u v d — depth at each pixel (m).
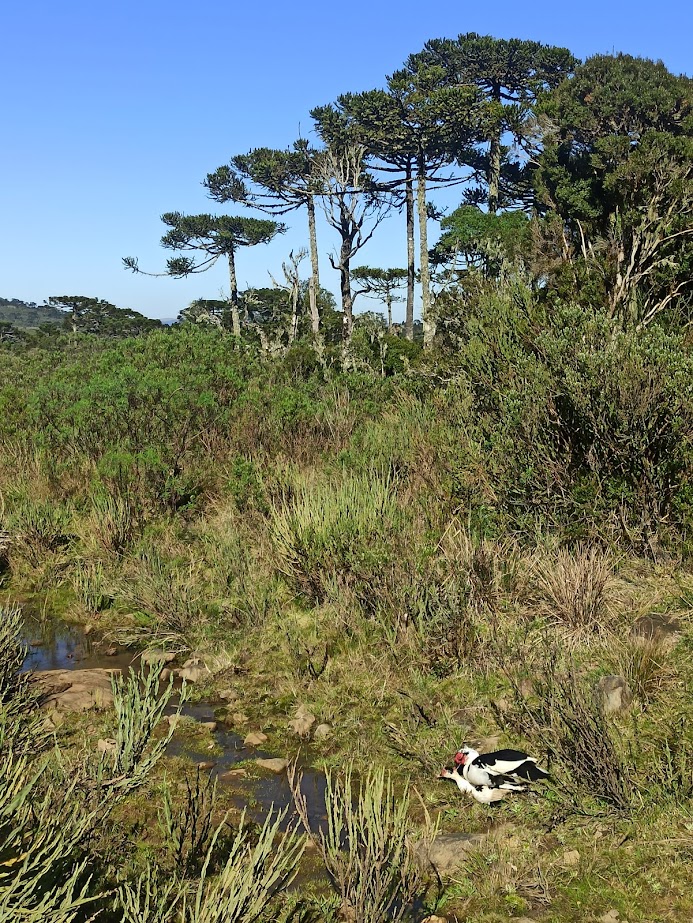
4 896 2.67
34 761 4.54
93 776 4.04
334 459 10.00
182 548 8.72
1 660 5.81
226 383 13.55
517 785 4.30
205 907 3.02
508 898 3.62
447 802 4.45
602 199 23.75
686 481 6.66
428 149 39.25
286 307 43.41
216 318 45.31
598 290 12.16
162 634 7.01
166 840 3.97
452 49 42.25
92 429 11.63
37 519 9.09
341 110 39.31
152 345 16.56
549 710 4.71
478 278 10.96
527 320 8.42
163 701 4.64
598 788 4.15
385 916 3.43
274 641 6.63
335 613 6.64
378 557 6.71
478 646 5.79
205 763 5.02
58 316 146.75
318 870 3.90
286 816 4.39
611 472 6.96
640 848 3.79
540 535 6.80
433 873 3.83
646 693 5.02
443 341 11.96
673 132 27.22
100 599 7.82
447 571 6.63
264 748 5.24
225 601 7.31
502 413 7.68
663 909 3.44
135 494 9.79
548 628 5.88
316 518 7.27
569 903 3.56
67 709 5.62
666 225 13.70
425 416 9.95
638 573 6.43
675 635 5.47
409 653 5.93
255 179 43.53
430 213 42.12
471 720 5.16
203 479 10.39
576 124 26.80
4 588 8.39
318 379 16.36
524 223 28.30
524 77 42.41
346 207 38.88
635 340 6.95
